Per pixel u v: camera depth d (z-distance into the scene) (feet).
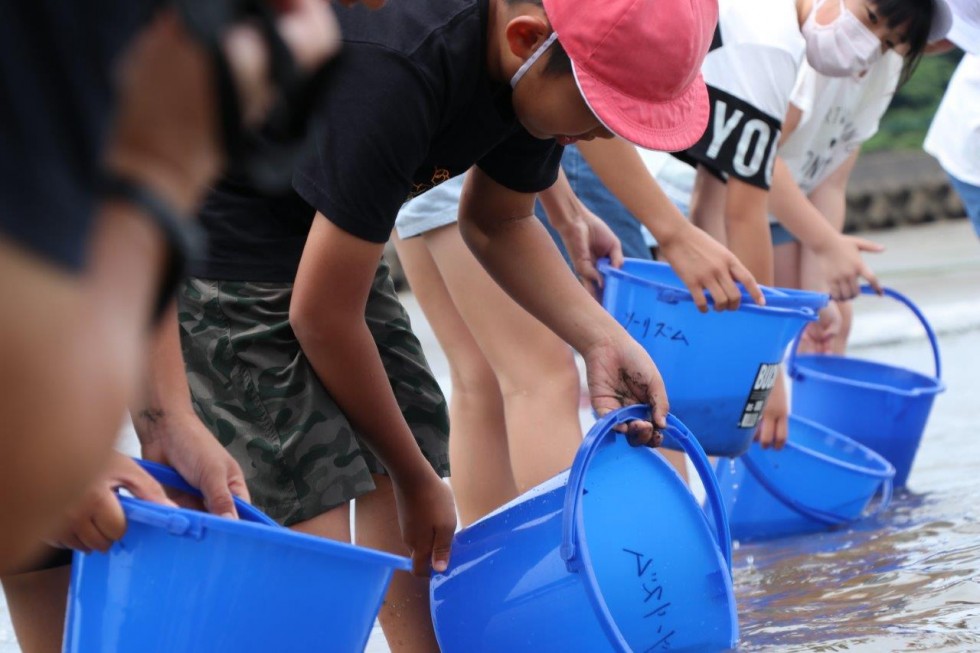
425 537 7.28
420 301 10.99
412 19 6.55
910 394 12.92
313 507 7.69
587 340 7.72
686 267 9.22
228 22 2.87
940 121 16.30
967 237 45.01
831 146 13.91
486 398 10.68
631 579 6.93
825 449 12.56
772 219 14.38
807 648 7.81
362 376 6.95
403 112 6.43
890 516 11.89
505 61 6.73
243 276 7.75
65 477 2.74
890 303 26.78
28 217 2.63
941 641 7.78
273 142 3.11
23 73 2.67
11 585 6.84
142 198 2.85
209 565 5.12
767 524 11.60
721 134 11.05
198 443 6.22
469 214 8.05
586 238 10.28
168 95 2.91
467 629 7.00
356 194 6.48
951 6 12.54
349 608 5.44
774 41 10.97
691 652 7.18
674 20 6.63
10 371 2.59
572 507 6.51
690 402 9.52
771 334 9.41
